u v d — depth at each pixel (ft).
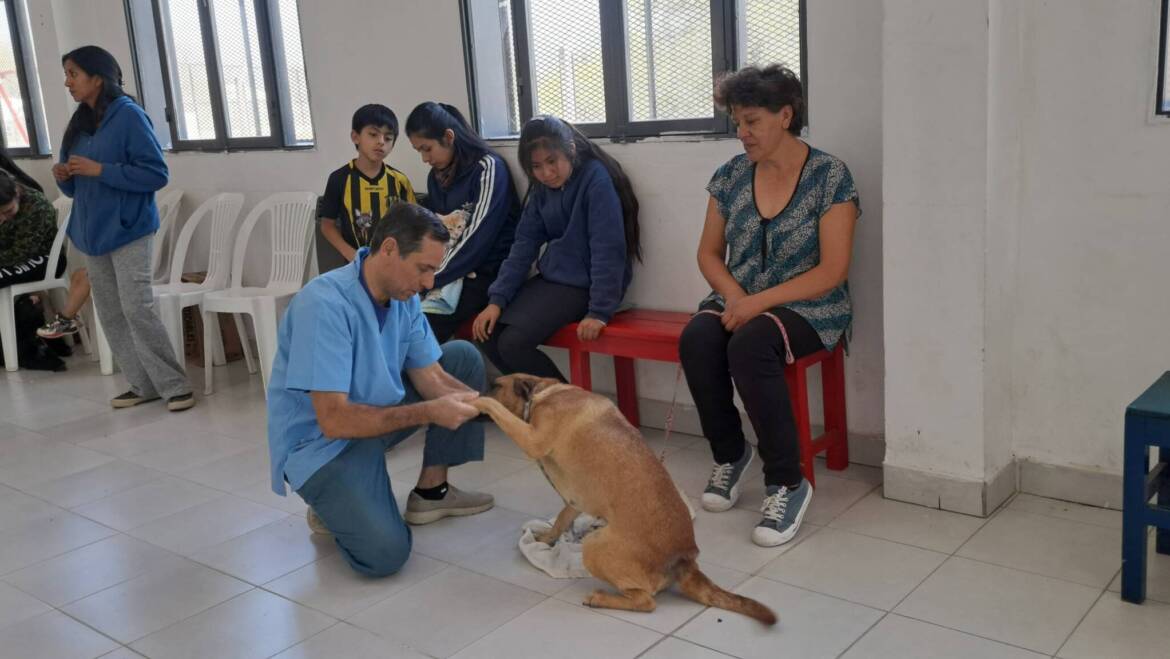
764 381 9.08
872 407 10.69
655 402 12.40
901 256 9.25
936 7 8.57
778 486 9.20
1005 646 7.12
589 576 8.50
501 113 13.66
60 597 8.79
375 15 14.19
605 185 11.30
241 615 8.27
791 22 10.57
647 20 11.57
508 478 11.00
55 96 19.57
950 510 9.46
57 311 18.49
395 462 11.76
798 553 8.77
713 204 10.21
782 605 7.87
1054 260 9.16
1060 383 9.38
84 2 18.85
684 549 7.72
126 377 14.96
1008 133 8.94
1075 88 8.75
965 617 7.54
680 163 11.46
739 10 10.89
